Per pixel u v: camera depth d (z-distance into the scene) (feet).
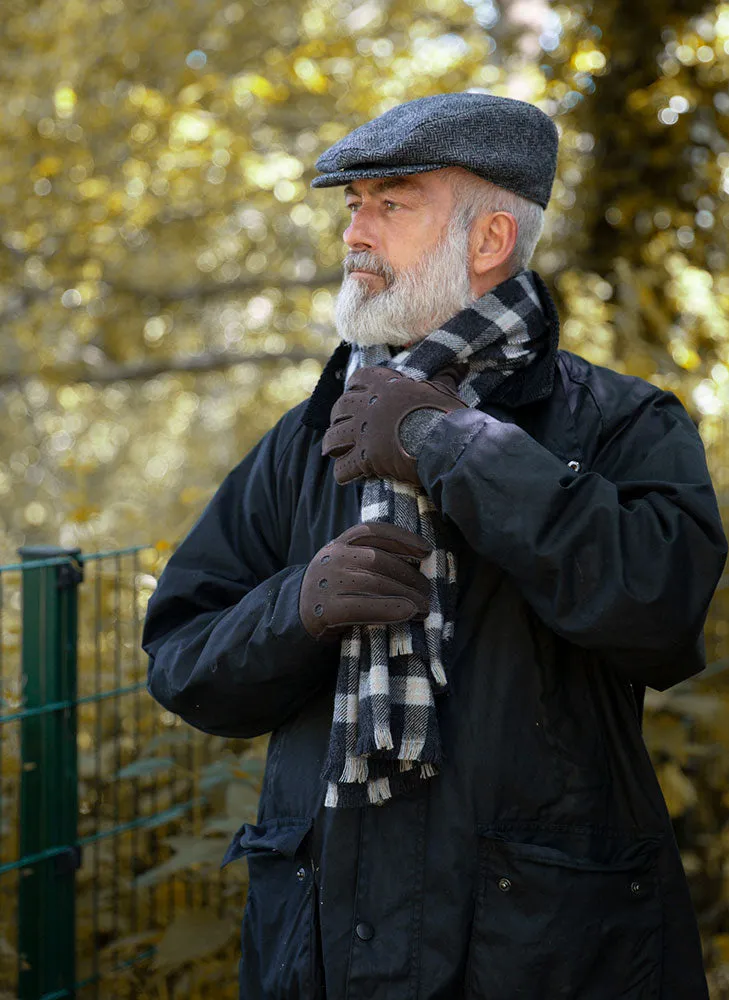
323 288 55.06
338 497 11.23
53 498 57.77
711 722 20.93
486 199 11.03
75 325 56.34
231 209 51.08
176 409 65.77
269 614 10.46
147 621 11.72
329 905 10.17
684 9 32.12
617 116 32.58
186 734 18.78
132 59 48.52
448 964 9.86
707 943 20.44
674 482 10.15
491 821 10.07
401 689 9.98
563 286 32.73
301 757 10.78
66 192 49.42
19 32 50.49
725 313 30.27
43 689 16.98
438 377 10.80
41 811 16.90
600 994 9.96
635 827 10.45
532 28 40.88
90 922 18.85
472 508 9.70
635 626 9.40
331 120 48.34
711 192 32.35
